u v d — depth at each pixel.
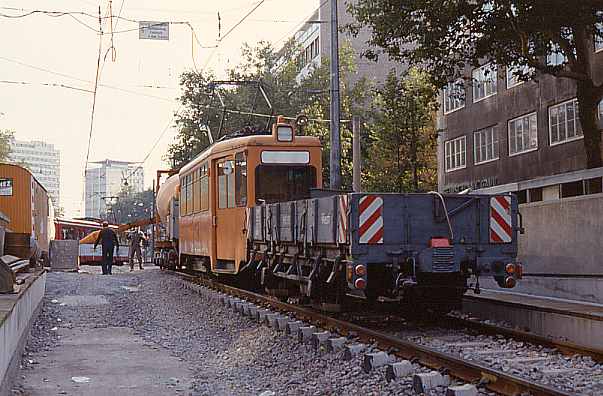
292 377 9.23
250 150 16.81
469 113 34.38
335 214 11.66
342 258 11.63
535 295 15.75
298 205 13.30
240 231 17.05
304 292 13.31
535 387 6.98
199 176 20.78
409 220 11.34
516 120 30.61
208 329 13.88
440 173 37.28
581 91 20.67
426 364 8.67
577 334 11.41
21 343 10.21
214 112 45.91
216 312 15.80
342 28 21.14
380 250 11.18
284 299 15.66
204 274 22.45
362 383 8.36
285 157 16.98
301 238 13.09
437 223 11.47
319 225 12.31
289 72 46.12
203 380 9.27
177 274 25.67
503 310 13.31
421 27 17.83
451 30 18.31
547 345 10.19
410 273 11.53
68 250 33.41
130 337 13.09
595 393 7.61
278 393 8.51
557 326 11.88
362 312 14.42
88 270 35.81
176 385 8.99
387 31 18.17
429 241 11.41
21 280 13.78
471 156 34.31
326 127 42.16
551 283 15.54
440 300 12.99
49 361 10.55
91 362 10.51
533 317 12.47
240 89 45.41
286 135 17.09
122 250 47.84
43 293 17.91
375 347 9.88
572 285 14.92
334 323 11.73
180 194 24.77
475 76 33.75
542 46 19.28
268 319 13.20
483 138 33.34
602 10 17.31
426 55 18.31
